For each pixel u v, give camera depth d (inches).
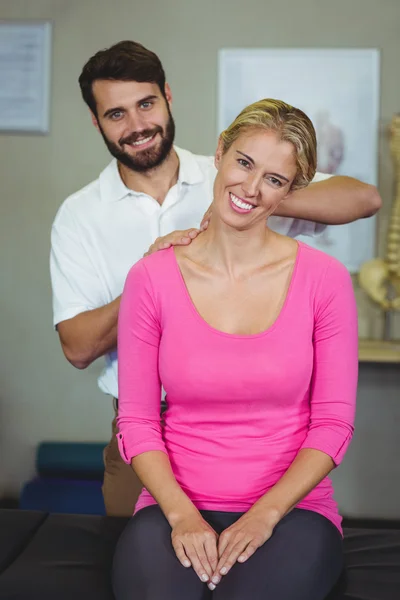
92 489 133.8
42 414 146.6
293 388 57.8
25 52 140.4
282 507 54.4
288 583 50.4
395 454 144.4
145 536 54.8
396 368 142.9
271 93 139.7
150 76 74.1
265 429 58.2
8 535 68.6
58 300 81.0
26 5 140.2
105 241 80.4
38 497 132.8
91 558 63.9
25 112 141.6
